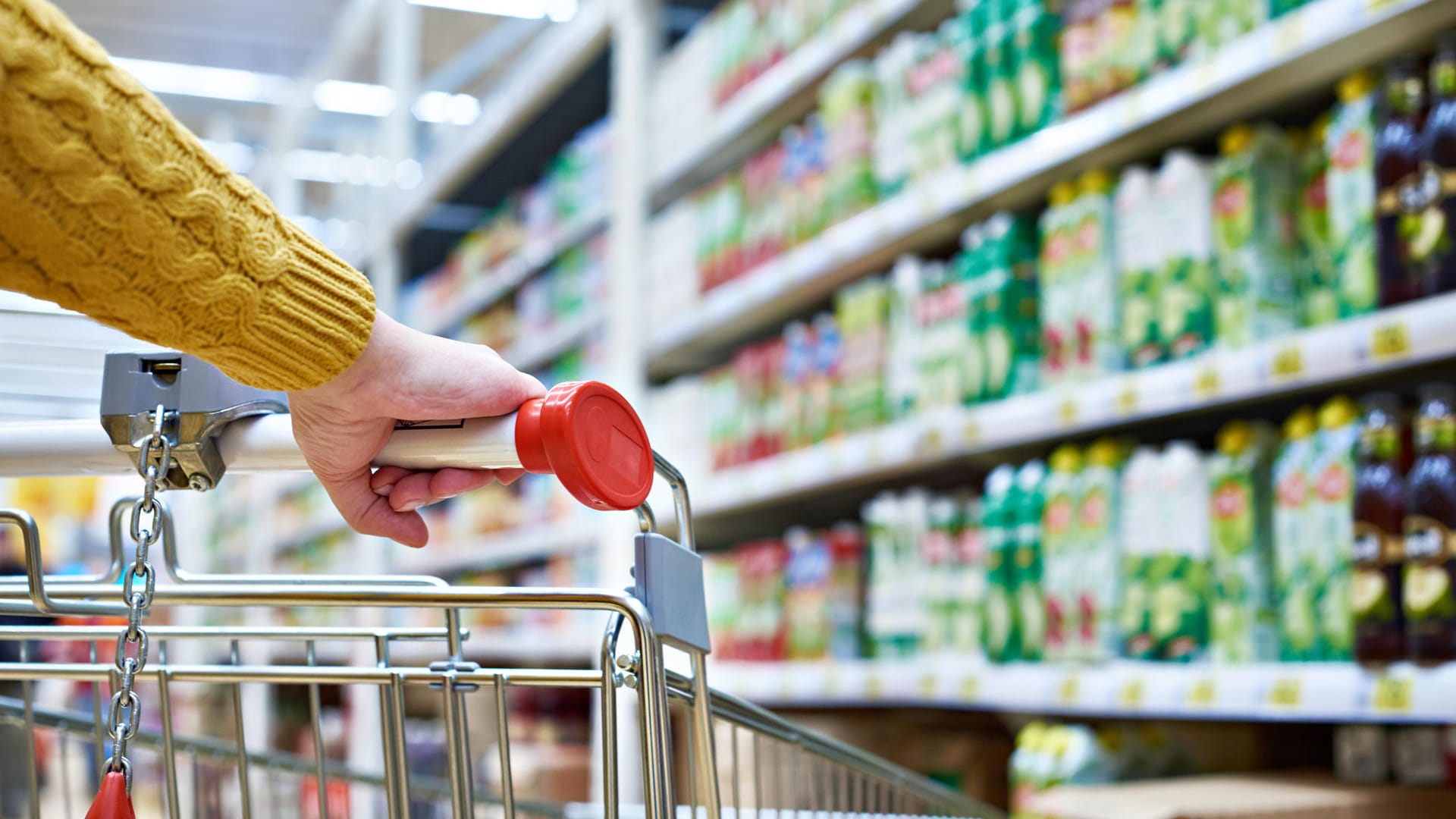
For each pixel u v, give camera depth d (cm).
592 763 323
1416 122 149
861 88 244
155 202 66
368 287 77
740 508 304
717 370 309
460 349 82
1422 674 139
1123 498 184
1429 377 175
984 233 213
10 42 60
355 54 516
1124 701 174
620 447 82
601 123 408
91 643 111
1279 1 166
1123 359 188
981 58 217
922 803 149
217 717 484
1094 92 194
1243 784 171
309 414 80
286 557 595
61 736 150
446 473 86
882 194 240
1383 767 181
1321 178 169
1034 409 195
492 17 506
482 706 377
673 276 307
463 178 447
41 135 62
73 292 66
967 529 215
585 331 357
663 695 79
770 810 169
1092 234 191
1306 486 159
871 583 243
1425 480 142
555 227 384
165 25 571
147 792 472
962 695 205
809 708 277
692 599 84
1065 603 189
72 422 91
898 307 233
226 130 668
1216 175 174
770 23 274
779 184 269
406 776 89
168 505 95
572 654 350
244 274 70
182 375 84
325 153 675
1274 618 166
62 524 709
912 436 219
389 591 83
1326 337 153
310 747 463
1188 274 176
